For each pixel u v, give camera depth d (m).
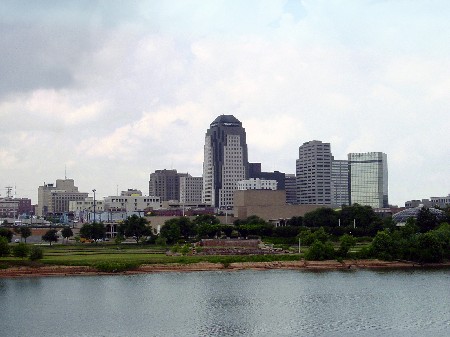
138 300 199.38
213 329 160.88
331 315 175.88
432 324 165.62
